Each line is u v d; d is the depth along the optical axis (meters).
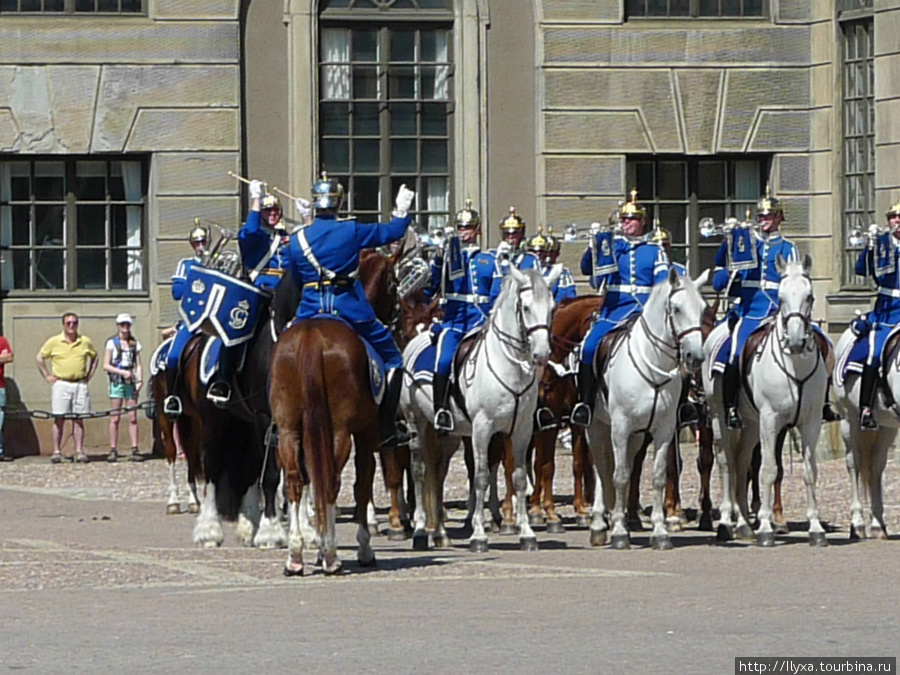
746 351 18.67
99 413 29.44
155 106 30.27
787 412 18.23
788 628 12.71
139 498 24.33
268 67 30.59
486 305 18.77
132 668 11.34
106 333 30.41
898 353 18.61
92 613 13.62
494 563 16.84
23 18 30.06
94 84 30.14
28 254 30.39
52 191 30.45
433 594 14.59
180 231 30.31
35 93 30.05
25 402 30.27
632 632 12.56
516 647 11.99
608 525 19.59
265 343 17.22
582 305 19.95
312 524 18.28
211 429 18.27
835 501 22.83
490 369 17.67
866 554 17.55
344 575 15.89
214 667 11.35
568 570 16.22
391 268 17.88
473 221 19.38
